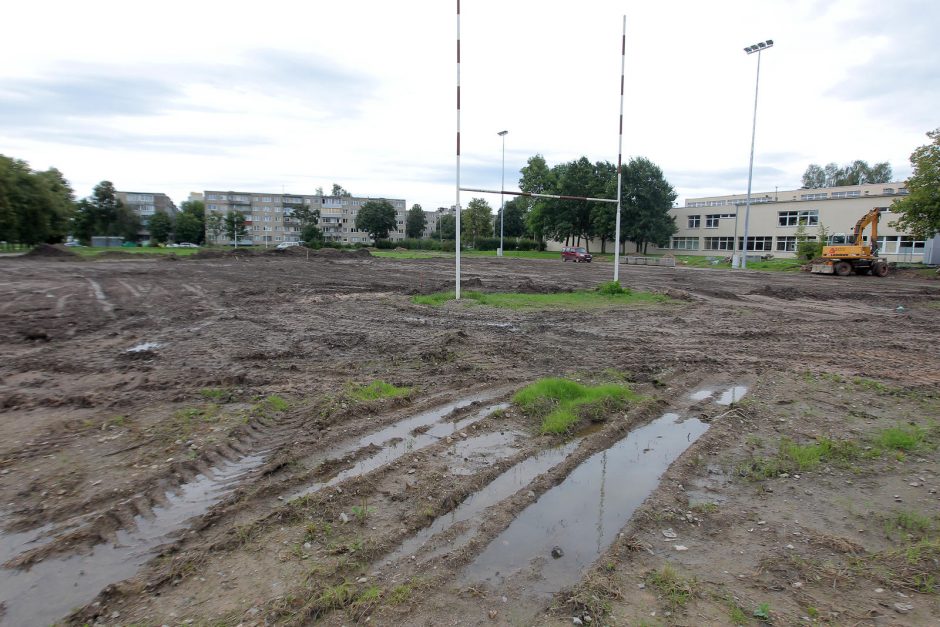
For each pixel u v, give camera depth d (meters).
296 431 6.17
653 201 59.91
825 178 103.94
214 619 3.07
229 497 4.58
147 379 8.24
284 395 7.52
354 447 5.75
